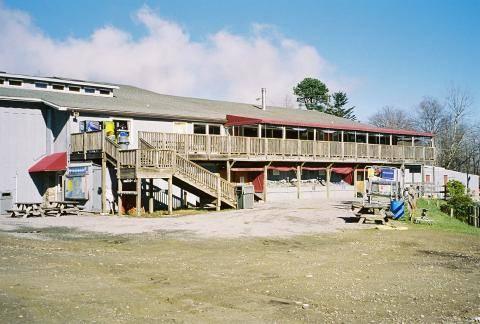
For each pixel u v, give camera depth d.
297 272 11.68
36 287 9.53
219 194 26.16
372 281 10.96
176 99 40.12
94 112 27.33
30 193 28.00
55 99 27.98
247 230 18.91
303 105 86.88
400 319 8.12
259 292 9.70
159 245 15.22
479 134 84.00
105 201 24.72
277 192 34.97
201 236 17.23
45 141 28.53
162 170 23.97
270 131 37.16
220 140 29.69
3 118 27.00
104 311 8.12
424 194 41.72
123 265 12.02
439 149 83.12
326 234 18.38
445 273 12.12
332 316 8.20
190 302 8.85
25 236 16.77
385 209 23.30
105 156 24.78
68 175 26.84
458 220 29.50
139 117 29.12
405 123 97.75
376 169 30.17
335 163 38.31
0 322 7.34
